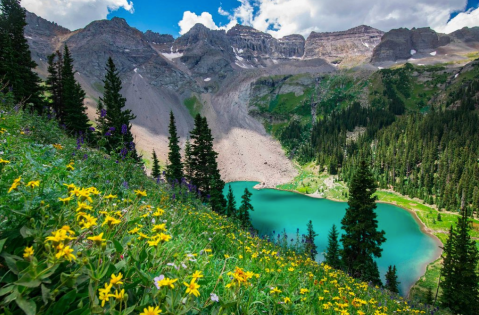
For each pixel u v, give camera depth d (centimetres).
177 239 415
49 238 157
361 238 3064
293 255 897
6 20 3931
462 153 13350
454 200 10356
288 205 12012
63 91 4622
